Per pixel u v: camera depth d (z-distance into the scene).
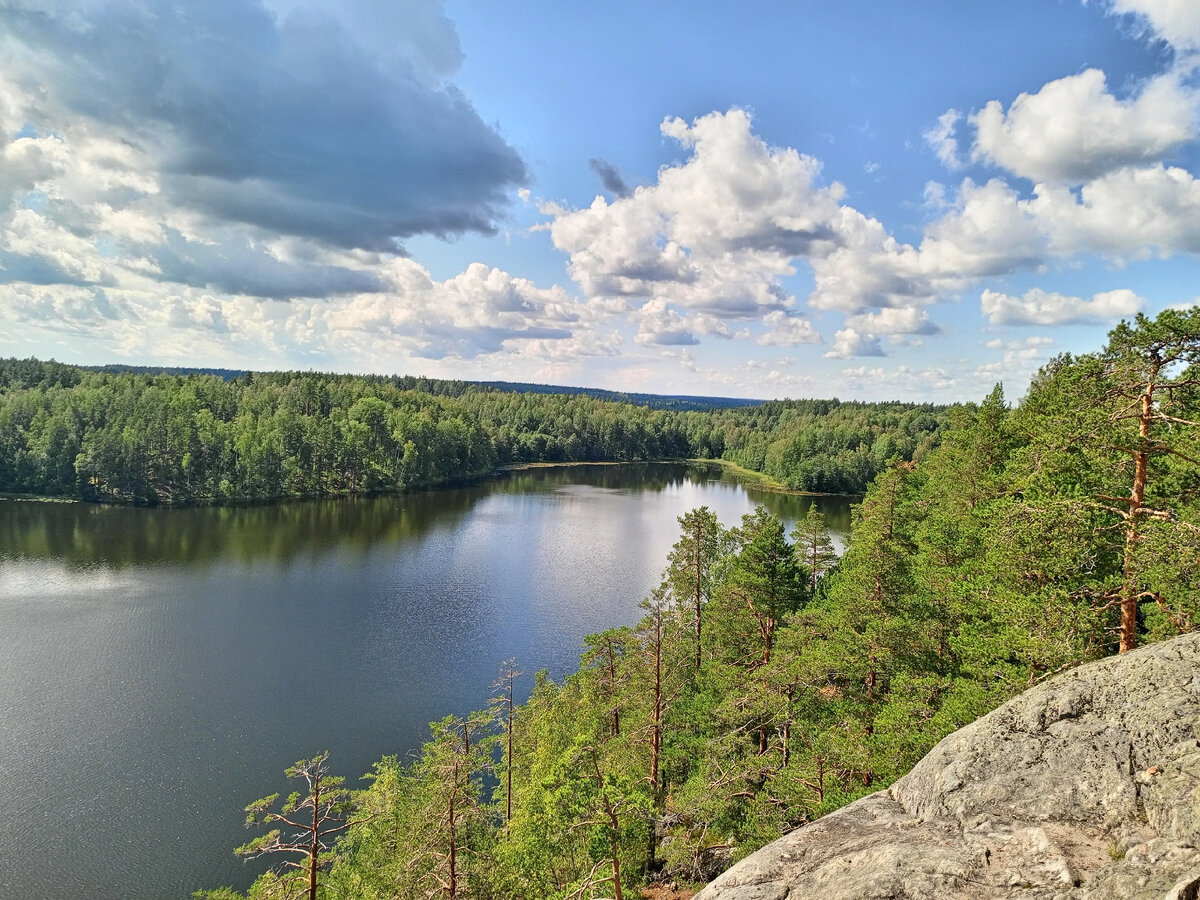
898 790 11.40
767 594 29.50
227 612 56.12
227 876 27.47
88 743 36.06
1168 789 8.37
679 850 22.22
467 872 20.81
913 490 42.59
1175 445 14.62
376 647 50.12
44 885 26.66
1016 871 8.23
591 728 28.56
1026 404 29.02
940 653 22.30
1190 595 13.31
